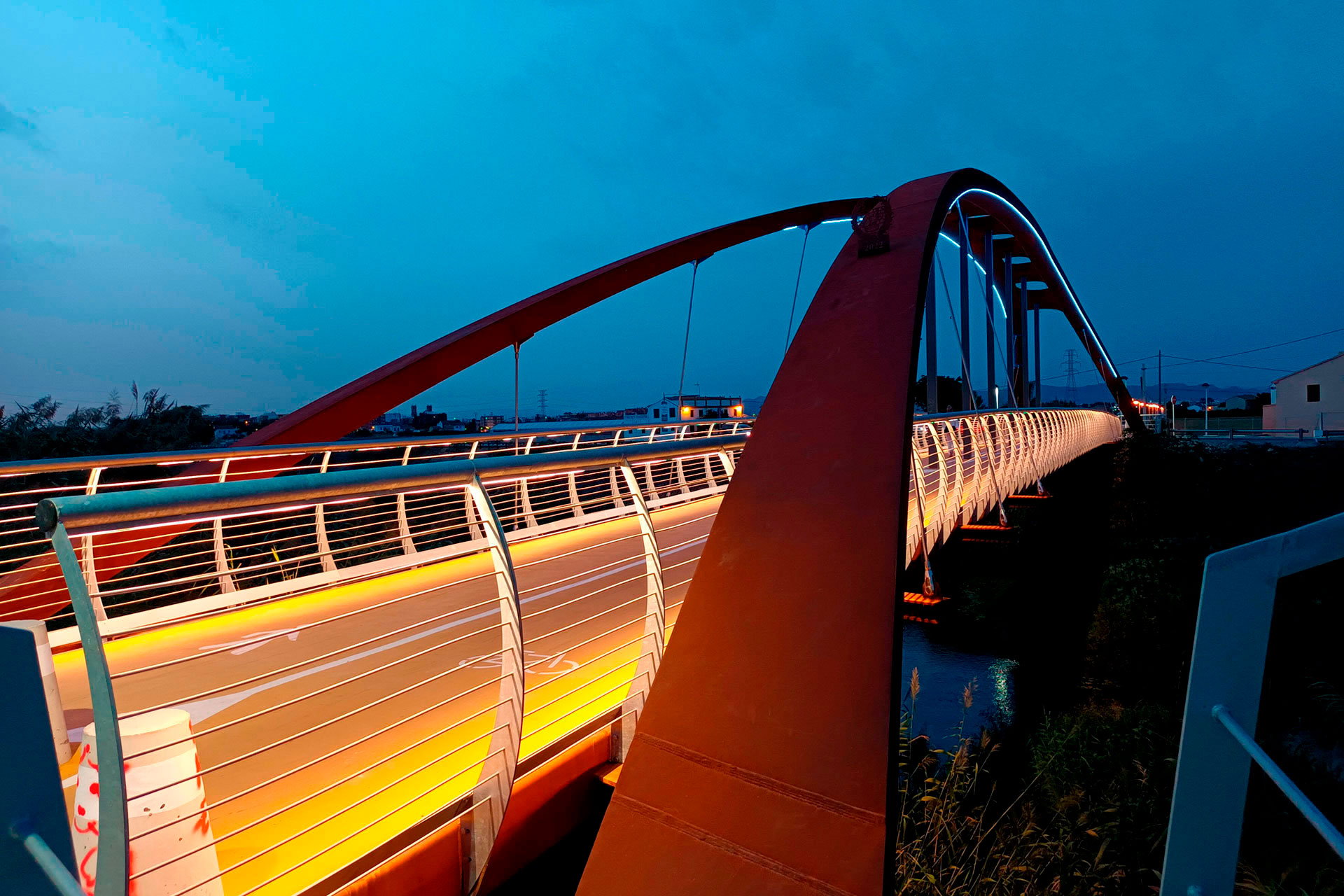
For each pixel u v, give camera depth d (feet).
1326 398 183.32
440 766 11.11
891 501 8.05
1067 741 28.27
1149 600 48.80
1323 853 20.10
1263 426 197.98
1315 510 77.20
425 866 8.39
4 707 2.79
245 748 12.17
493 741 8.95
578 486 42.42
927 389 98.32
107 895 4.35
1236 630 2.96
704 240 64.39
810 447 9.29
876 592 7.34
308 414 35.19
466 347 43.11
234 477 26.53
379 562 27.68
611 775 11.22
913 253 13.01
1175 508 86.38
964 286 129.70
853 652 7.01
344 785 10.59
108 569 19.76
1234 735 2.88
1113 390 171.42
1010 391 154.81
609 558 31.50
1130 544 70.95
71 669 17.16
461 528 31.17
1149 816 22.07
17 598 16.30
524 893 10.07
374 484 7.38
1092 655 43.50
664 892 6.37
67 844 2.91
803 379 10.55
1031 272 182.50
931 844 14.79
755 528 8.61
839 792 6.25
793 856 6.12
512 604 8.84
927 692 39.50
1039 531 63.57
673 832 6.68
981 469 50.01
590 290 52.03
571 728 12.09
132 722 6.72
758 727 6.94
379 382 38.17
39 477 42.63
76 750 11.74
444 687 15.28
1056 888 16.30
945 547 51.60
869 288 12.32
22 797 2.82
